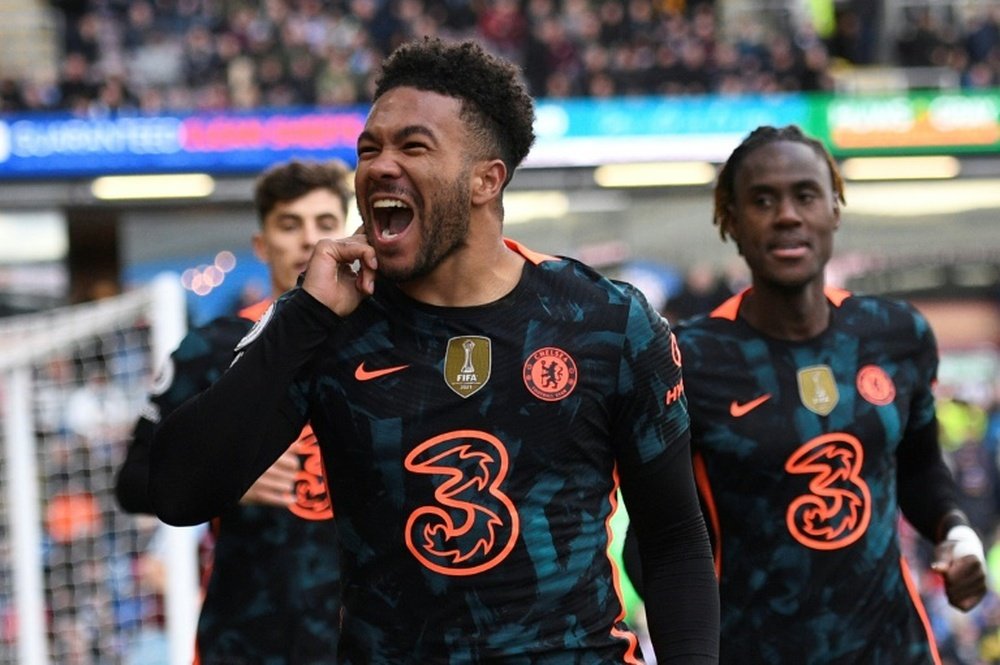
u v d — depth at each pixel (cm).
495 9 4581
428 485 622
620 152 4253
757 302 974
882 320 989
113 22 4422
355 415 630
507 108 638
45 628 1889
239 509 1034
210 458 615
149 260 4378
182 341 1065
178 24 4462
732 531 941
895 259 4600
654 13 4694
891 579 939
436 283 636
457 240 626
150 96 4084
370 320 638
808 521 931
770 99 4288
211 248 4397
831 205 970
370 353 634
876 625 928
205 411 616
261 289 4403
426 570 620
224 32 4356
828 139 4328
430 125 616
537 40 4344
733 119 4281
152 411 1045
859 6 5031
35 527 1599
